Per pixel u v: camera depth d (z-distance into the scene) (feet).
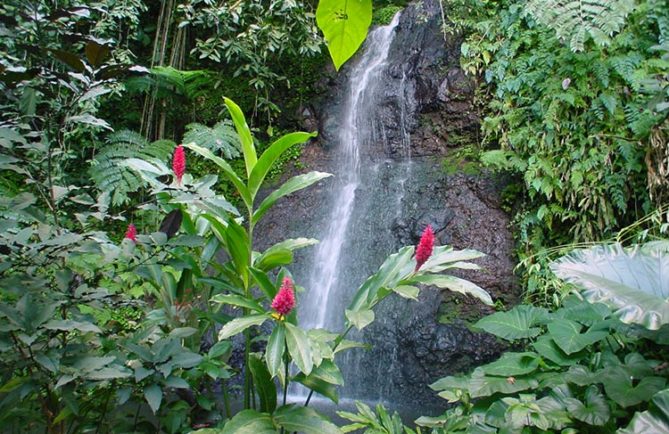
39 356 4.12
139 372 4.64
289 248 6.39
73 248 4.78
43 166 5.64
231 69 18.22
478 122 14.06
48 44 5.04
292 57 17.60
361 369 12.03
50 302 4.47
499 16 13.79
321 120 16.78
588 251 6.33
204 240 6.39
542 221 11.92
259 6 15.42
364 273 13.44
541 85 12.09
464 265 5.34
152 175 6.73
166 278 6.54
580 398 5.90
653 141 10.13
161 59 17.11
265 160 6.15
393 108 15.56
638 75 10.77
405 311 12.09
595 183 11.04
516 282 11.98
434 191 13.75
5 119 5.36
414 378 11.39
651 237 9.42
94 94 4.97
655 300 5.14
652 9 11.06
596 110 11.22
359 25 2.36
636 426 4.46
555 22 10.87
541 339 6.88
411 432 6.33
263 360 5.67
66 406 4.83
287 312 4.70
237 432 4.77
